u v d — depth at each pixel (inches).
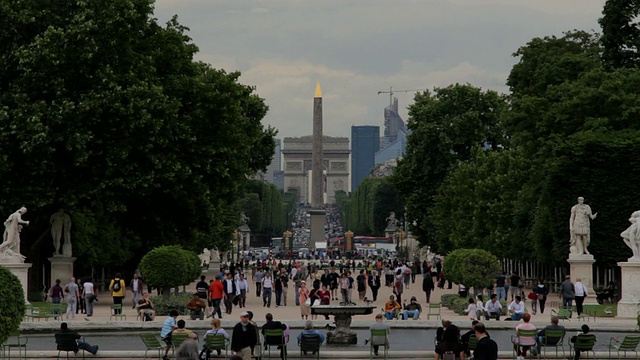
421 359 2406.5
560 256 4446.4
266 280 4279.0
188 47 4478.3
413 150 6929.1
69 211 3988.7
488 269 4018.2
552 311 3221.0
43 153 3732.8
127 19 3944.4
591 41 5649.6
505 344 2672.2
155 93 3912.4
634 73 4667.8
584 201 4355.3
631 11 5162.4
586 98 4505.4
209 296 3565.5
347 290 4434.1
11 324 2030.0
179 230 4510.3
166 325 2402.8
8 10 3831.2
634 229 3373.5
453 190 6274.6
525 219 5216.5
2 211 3767.2
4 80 3878.0
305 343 2364.7
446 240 6525.6
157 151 3991.1
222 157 4370.1
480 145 6742.1
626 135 4355.3
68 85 3853.3
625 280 3366.1
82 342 2349.9
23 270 3442.4
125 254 5270.7
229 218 6520.7
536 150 4832.7
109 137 3843.5
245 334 2185.0
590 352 2439.7
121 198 4042.8
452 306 4003.4
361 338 2888.8
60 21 3909.9
